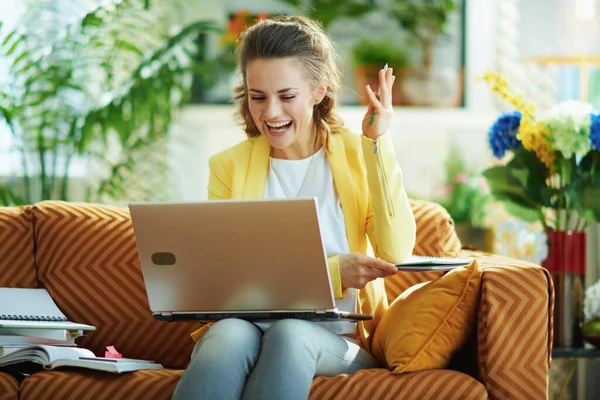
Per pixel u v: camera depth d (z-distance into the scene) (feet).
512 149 10.42
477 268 7.66
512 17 19.52
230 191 8.45
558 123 9.85
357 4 19.60
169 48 15.28
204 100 19.06
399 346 7.53
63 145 15.10
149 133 15.19
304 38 7.89
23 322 8.04
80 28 14.88
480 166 18.60
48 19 15.49
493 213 17.01
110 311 9.05
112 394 7.52
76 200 17.03
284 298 7.15
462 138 19.10
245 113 8.50
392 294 9.21
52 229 9.23
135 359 8.74
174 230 7.06
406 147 19.19
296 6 19.47
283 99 7.80
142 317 9.06
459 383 7.23
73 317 9.05
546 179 10.36
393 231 7.78
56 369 7.82
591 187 10.00
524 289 7.50
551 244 10.09
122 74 16.99
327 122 8.39
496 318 7.44
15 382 7.70
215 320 7.47
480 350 7.52
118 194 16.62
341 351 7.43
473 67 19.75
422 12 19.66
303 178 8.36
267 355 6.77
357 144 8.34
